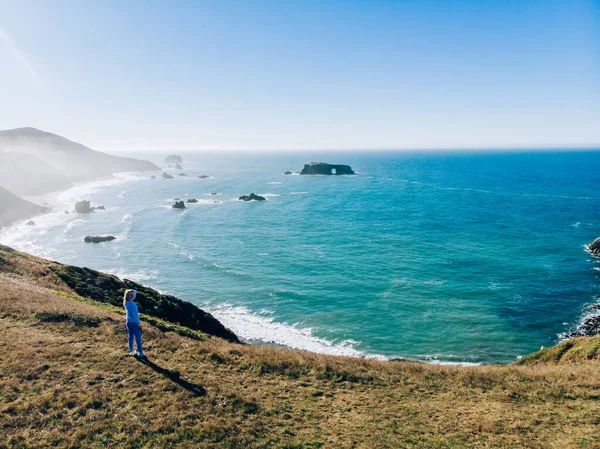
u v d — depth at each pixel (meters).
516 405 14.48
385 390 15.55
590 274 56.19
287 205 127.19
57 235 88.56
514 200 126.88
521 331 40.69
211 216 109.44
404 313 45.31
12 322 16.95
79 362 13.93
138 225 99.06
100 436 10.13
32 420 10.39
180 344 17.64
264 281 56.78
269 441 10.82
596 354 23.38
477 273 57.72
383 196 143.25
